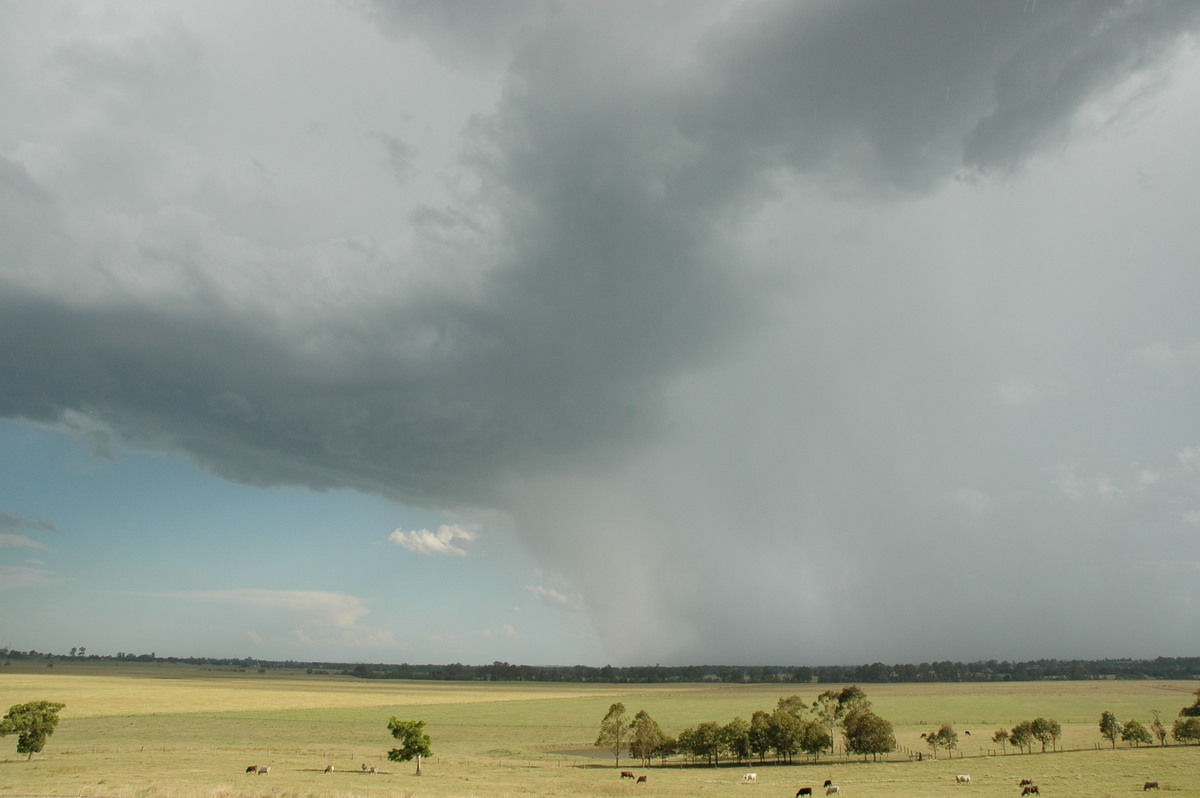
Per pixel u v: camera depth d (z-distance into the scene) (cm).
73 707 15238
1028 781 6975
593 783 7325
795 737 10588
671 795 6303
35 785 5631
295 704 18512
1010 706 18400
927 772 8806
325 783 6216
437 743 12281
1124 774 7981
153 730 12250
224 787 5388
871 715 10831
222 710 16275
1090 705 18438
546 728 14562
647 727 10600
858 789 7344
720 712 17875
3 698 16112
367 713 16800
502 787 6569
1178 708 17338
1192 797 6316
